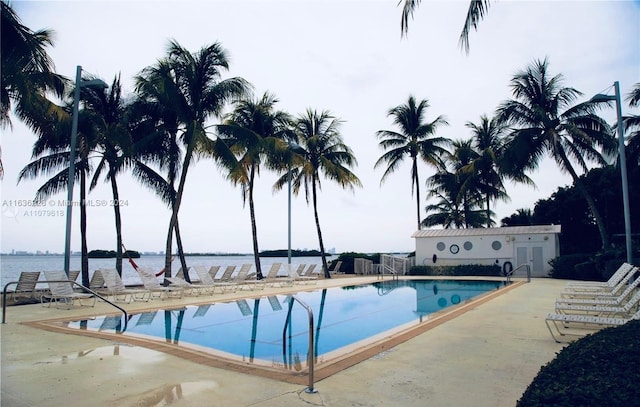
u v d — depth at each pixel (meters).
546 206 35.50
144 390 4.50
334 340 8.56
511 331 7.82
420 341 6.96
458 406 4.02
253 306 13.32
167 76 18.09
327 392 4.43
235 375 5.08
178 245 21.55
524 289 16.36
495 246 25.59
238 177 20.73
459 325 8.48
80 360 5.80
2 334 7.75
